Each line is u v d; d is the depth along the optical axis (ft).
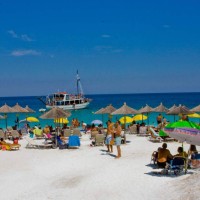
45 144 70.33
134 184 40.93
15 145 68.33
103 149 65.82
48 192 40.19
